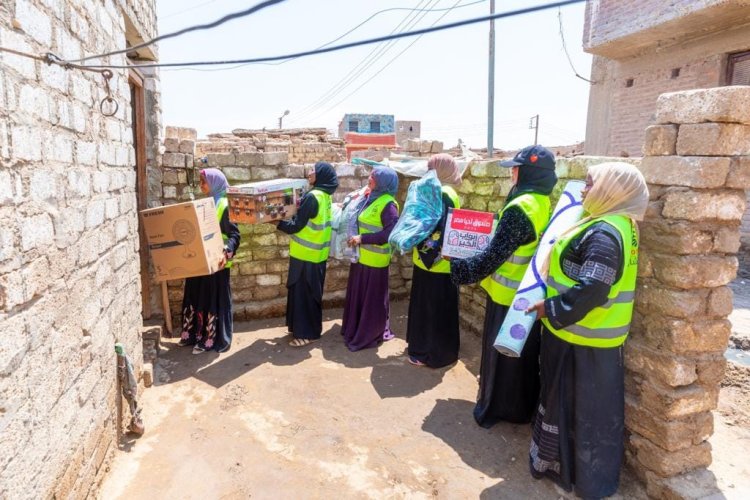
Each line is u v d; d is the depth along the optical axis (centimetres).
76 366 224
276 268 571
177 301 532
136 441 318
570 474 271
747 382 378
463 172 527
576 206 285
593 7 992
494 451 313
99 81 271
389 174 456
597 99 1158
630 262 248
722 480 262
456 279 323
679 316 250
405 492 274
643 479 272
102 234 271
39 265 182
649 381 267
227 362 445
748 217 804
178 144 509
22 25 171
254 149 885
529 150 312
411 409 365
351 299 485
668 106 250
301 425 341
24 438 168
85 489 236
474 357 459
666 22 825
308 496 270
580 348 255
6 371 155
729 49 830
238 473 288
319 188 481
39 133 185
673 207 247
